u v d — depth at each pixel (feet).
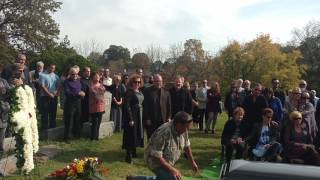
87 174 26.55
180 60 187.93
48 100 43.24
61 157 36.68
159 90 36.99
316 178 7.57
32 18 147.13
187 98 42.47
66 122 42.70
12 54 142.51
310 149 34.83
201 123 59.98
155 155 22.22
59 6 152.05
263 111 37.88
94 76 44.78
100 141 44.42
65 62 97.96
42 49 145.48
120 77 51.78
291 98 40.86
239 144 37.09
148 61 191.93
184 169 36.32
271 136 37.37
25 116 27.25
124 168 34.76
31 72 47.44
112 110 51.21
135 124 36.42
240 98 50.37
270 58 182.29
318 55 217.77
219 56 185.98
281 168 7.98
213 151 44.68
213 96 56.70
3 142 32.12
